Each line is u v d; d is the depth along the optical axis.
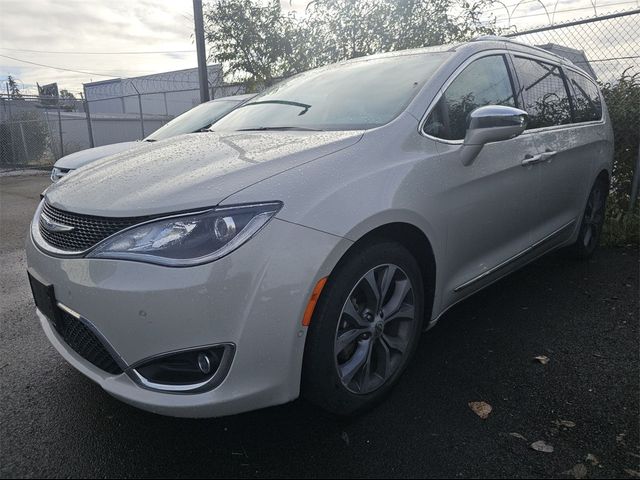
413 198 2.29
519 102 3.27
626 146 5.63
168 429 2.25
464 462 2.01
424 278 2.56
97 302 1.89
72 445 2.14
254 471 1.99
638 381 2.56
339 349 2.09
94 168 2.62
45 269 2.14
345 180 2.09
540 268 4.39
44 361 2.89
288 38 9.20
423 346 2.97
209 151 2.43
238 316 1.81
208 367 1.85
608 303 3.58
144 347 1.84
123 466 2.02
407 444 2.12
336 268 2.03
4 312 3.67
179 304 1.78
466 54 2.96
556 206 3.65
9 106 16.05
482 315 3.40
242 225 1.84
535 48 3.76
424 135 2.53
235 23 9.51
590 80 4.59
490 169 2.81
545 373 2.66
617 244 5.06
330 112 2.89
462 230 2.65
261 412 2.37
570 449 2.07
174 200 1.89
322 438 2.18
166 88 25.95
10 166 15.91
